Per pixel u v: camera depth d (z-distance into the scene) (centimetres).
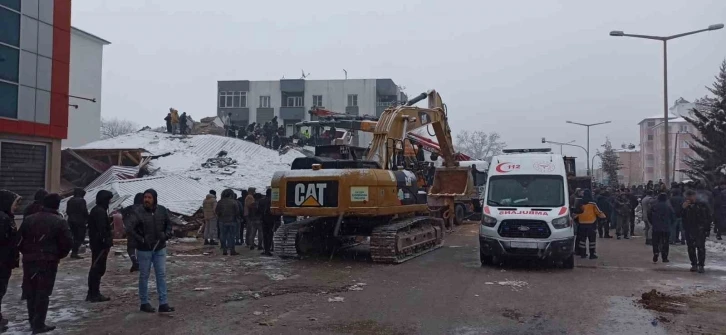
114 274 1212
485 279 1177
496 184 1441
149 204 862
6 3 1642
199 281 1145
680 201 1784
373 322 812
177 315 852
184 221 2003
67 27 1878
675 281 1155
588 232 1502
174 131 3928
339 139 2347
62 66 1856
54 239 754
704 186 1962
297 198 1438
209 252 1608
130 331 760
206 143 3522
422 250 1636
